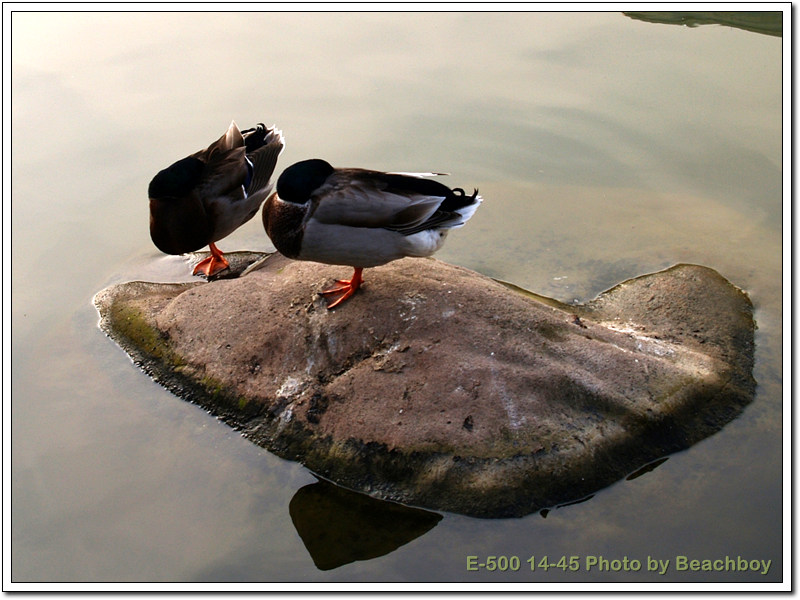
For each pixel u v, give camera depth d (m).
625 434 2.13
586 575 1.98
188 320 2.40
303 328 2.29
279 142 2.67
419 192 2.20
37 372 2.41
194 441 2.24
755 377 2.30
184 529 2.09
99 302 2.58
